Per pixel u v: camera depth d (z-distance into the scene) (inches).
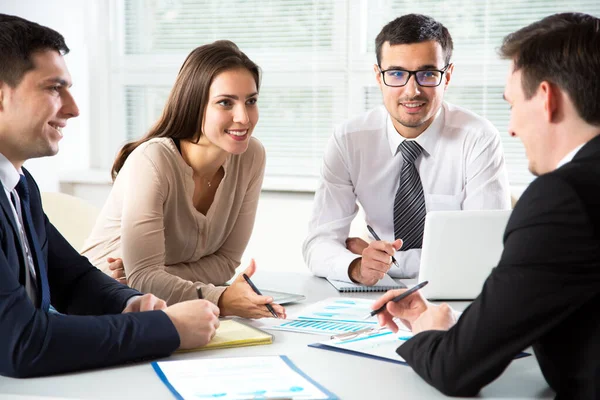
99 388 47.3
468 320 44.5
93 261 86.0
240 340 57.1
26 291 54.2
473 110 146.1
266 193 149.7
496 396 46.3
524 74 45.8
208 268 84.7
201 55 78.0
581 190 41.4
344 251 87.3
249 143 87.0
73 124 158.7
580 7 138.3
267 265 151.2
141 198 75.7
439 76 92.4
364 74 150.3
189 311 55.2
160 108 162.4
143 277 73.6
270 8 154.2
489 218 72.6
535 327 42.6
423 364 46.9
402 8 147.5
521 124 46.7
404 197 98.6
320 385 47.0
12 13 136.6
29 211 59.6
